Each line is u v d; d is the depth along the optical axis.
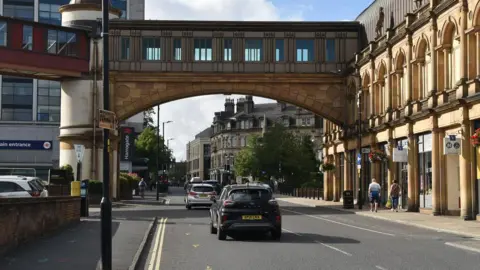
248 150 88.19
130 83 47.19
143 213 34.94
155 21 47.12
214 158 150.38
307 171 80.44
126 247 16.41
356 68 46.03
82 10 47.19
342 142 51.88
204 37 47.50
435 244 18.09
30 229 17.22
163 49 47.31
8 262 13.37
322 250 16.33
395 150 35.91
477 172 28.02
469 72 28.44
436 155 31.95
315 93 48.38
